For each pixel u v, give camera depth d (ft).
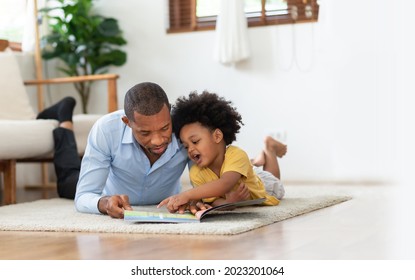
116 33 19.38
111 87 15.66
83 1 18.97
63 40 19.15
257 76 18.56
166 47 19.56
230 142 9.59
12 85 15.93
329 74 17.80
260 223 8.54
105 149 9.89
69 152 13.55
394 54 15.64
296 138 18.26
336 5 17.51
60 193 13.35
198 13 19.49
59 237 8.27
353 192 13.43
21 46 18.83
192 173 9.82
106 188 10.89
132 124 8.62
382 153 16.42
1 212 11.03
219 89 18.98
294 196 12.46
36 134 13.48
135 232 8.23
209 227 8.06
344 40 17.49
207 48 19.15
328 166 17.97
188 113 9.31
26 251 7.40
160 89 8.59
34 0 18.48
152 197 10.85
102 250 7.18
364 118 17.33
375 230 8.07
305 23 18.07
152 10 19.65
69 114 14.16
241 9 18.22
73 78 16.07
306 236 7.69
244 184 9.62
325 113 17.93
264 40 18.47
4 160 13.46
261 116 18.56
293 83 18.25
